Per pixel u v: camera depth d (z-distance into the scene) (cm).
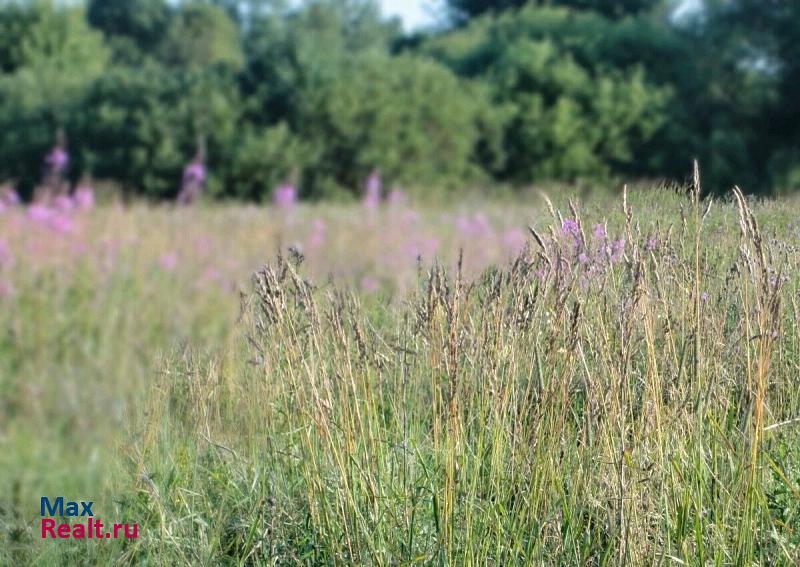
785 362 448
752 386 422
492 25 3881
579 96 3016
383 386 493
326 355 431
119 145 2466
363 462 402
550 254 388
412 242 1223
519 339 398
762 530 371
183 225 1283
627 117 3009
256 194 2406
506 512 383
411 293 516
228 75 2644
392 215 1465
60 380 551
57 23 3372
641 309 412
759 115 3198
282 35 2772
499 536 368
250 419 478
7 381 557
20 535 422
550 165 2864
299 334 425
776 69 3241
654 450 384
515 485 395
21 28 3325
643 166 3039
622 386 378
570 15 3734
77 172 2453
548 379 385
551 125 2877
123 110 2506
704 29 3331
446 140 2617
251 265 1027
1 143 2569
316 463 416
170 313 778
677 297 442
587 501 392
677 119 3088
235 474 466
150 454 471
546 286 386
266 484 453
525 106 2919
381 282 769
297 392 404
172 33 4594
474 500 387
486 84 2997
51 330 685
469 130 2694
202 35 4606
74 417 488
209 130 2434
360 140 2475
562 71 3016
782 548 360
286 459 454
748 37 3238
